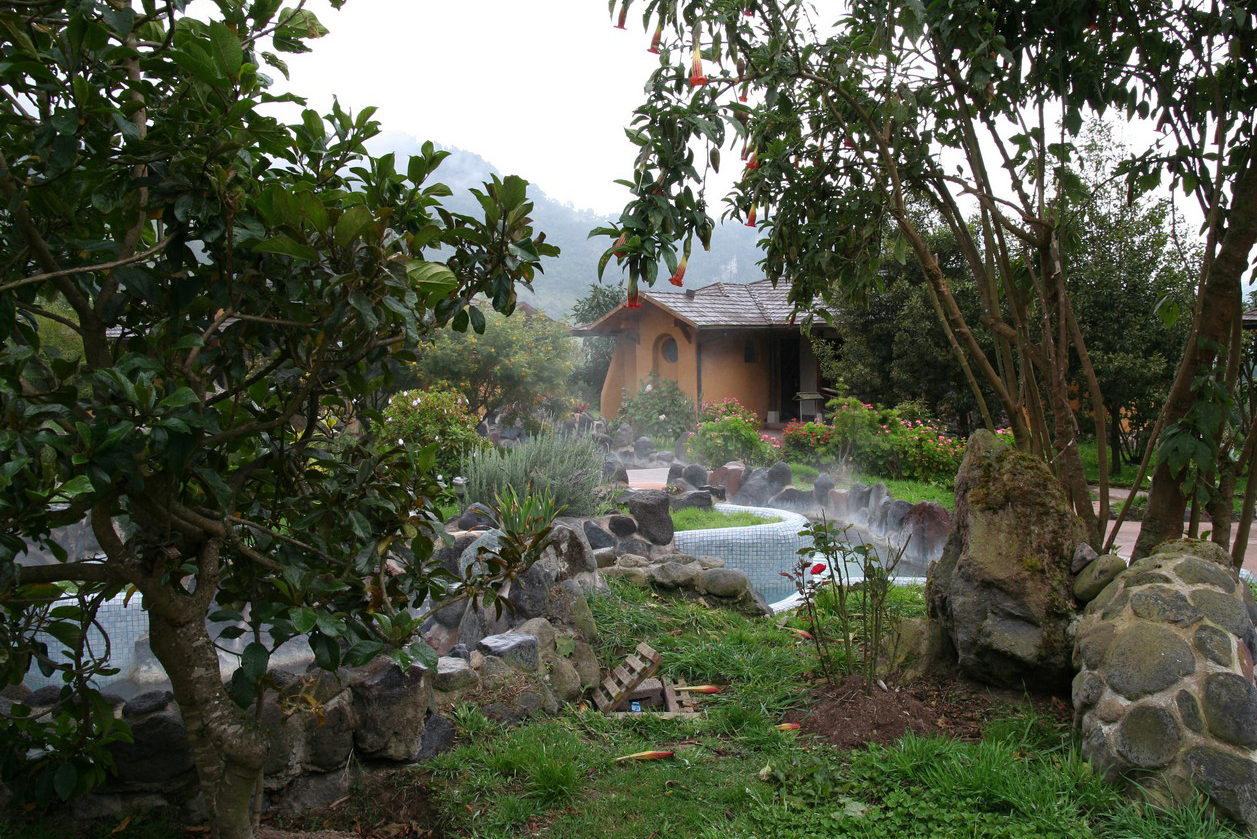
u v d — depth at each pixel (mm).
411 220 2826
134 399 2041
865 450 14867
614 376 25594
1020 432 4949
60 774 2826
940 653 4672
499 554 3098
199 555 2658
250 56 2809
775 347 23594
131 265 2297
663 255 3416
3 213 2488
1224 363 4258
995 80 4637
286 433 3129
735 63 4613
